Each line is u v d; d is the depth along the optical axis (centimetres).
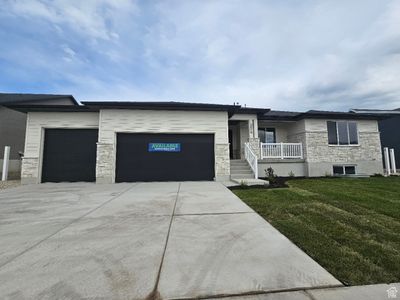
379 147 1420
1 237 351
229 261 268
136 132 1084
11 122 1450
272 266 255
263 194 723
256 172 1079
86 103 1013
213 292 205
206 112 1127
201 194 720
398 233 368
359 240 338
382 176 1315
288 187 874
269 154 1305
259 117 1367
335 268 251
